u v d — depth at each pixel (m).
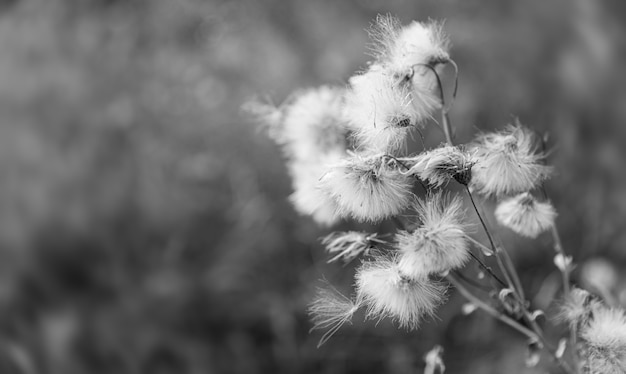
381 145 0.43
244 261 0.78
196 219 0.81
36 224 0.70
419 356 0.69
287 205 0.81
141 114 0.85
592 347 0.44
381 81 0.44
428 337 0.69
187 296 0.73
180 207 0.79
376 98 0.43
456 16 0.87
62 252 0.70
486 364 0.65
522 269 0.68
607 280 0.57
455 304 0.69
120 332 0.67
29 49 0.80
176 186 0.82
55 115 0.77
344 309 0.44
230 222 0.82
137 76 0.90
